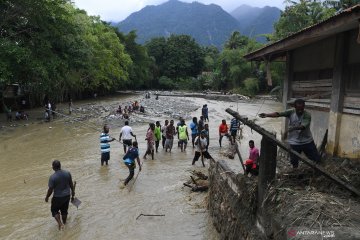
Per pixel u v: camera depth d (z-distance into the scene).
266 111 36.22
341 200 4.95
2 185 11.96
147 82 92.31
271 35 42.69
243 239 5.90
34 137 21.22
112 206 9.84
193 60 100.94
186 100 51.50
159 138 16.33
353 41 7.32
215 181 8.71
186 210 9.49
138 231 8.38
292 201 4.89
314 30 6.92
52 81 32.22
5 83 26.20
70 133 22.61
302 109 6.20
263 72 61.19
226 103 47.47
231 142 15.84
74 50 32.91
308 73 9.65
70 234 8.26
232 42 76.19
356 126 7.22
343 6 34.31
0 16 25.83
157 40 102.44
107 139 14.08
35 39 28.16
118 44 60.00
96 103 47.06
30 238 8.09
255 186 5.91
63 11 30.06
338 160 7.23
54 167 8.27
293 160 6.61
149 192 10.91
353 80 7.36
